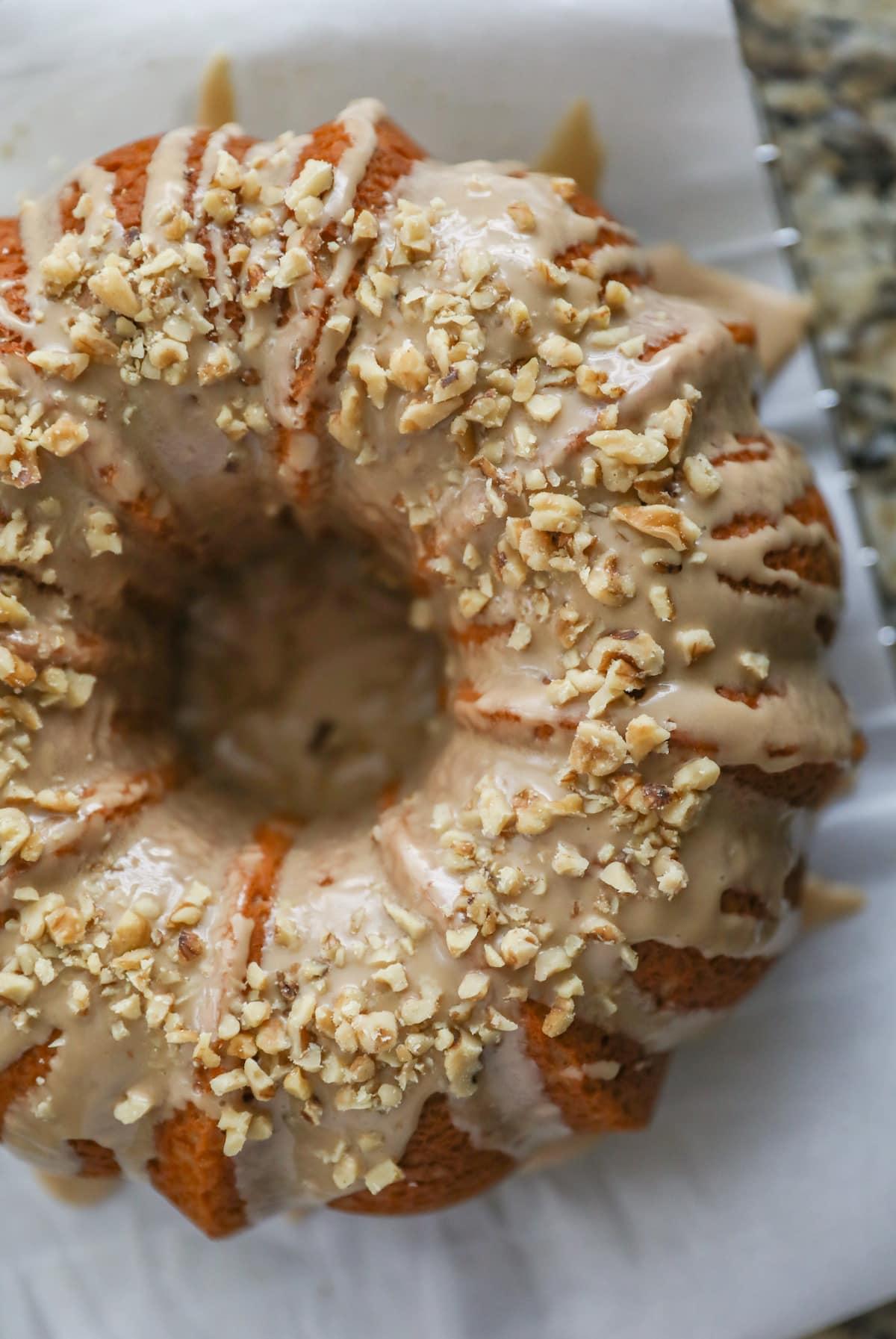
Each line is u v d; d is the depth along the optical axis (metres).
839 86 0.51
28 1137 0.43
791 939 0.46
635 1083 0.44
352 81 0.49
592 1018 0.42
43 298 0.42
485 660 0.43
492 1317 0.49
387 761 0.49
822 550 0.44
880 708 0.49
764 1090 0.49
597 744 0.41
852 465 0.51
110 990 0.42
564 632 0.41
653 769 0.41
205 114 0.49
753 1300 0.48
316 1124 0.42
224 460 0.43
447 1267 0.49
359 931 0.42
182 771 0.47
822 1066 0.49
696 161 0.49
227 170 0.42
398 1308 0.49
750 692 0.42
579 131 0.49
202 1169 0.42
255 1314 0.49
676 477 0.41
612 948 0.41
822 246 0.51
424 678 0.49
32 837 0.42
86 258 0.42
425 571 0.44
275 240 0.42
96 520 0.43
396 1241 0.49
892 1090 0.49
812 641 0.44
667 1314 0.49
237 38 0.48
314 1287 0.50
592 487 0.41
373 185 0.42
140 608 0.46
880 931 0.49
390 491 0.43
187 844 0.43
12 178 0.49
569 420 0.41
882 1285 0.48
